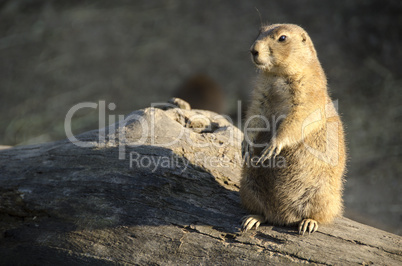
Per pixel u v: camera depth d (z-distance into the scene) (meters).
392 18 28.58
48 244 10.29
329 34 28.19
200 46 29.39
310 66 10.37
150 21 31.91
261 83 10.73
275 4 31.45
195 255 9.43
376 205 18.25
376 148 21.47
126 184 10.56
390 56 26.42
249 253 9.26
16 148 12.27
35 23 32.16
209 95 25.41
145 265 9.54
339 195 10.37
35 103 26.03
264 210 10.30
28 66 28.80
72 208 10.48
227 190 11.10
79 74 27.95
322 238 9.61
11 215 10.91
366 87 24.72
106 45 30.17
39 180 10.95
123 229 10.04
